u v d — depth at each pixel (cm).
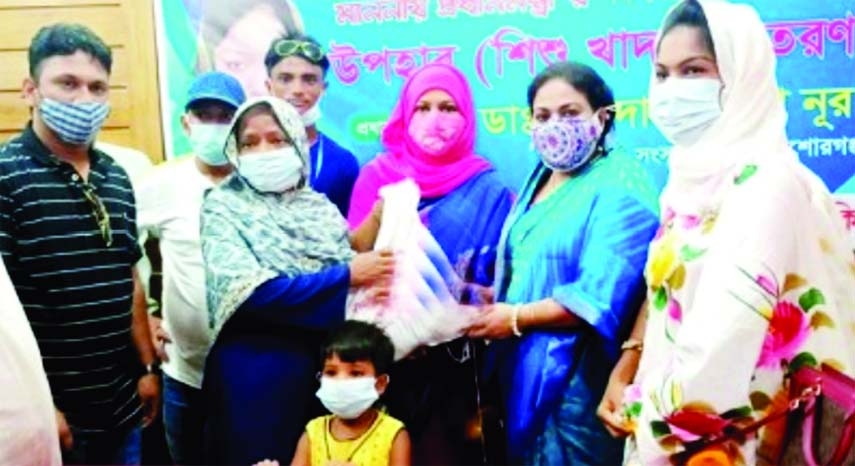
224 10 211
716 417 134
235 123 211
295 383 214
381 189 213
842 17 202
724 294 134
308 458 208
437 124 211
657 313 151
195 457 216
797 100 205
